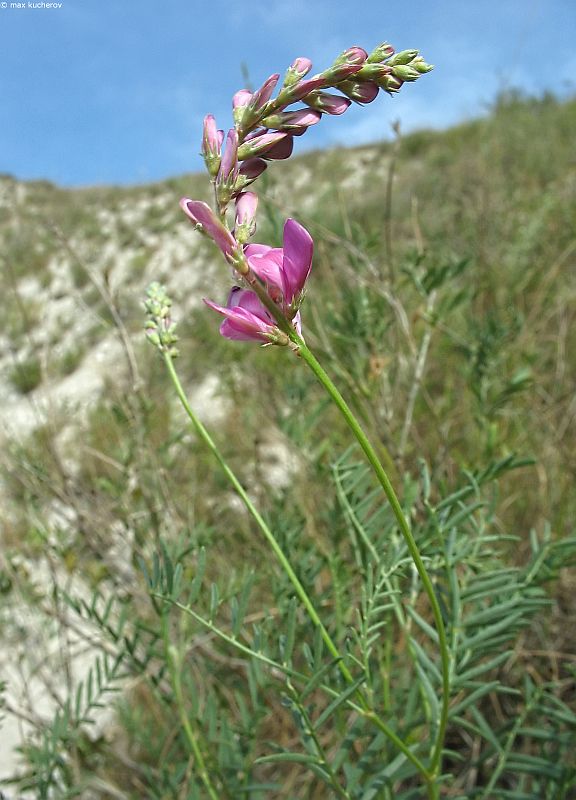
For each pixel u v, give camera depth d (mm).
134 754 263
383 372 253
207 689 241
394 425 279
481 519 168
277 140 99
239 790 171
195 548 171
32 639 296
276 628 189
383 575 147
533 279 420
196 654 243
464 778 214
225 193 101
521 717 176
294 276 100
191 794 173
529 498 279
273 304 100
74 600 215
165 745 220
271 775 230
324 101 99
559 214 531
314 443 303
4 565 257
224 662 240
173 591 135
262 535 267
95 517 265
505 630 154
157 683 200
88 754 231
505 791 164
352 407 285
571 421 302
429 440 306
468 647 145
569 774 158
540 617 230
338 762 137
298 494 283
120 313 261
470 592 151
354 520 174
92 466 308
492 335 261
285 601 190
